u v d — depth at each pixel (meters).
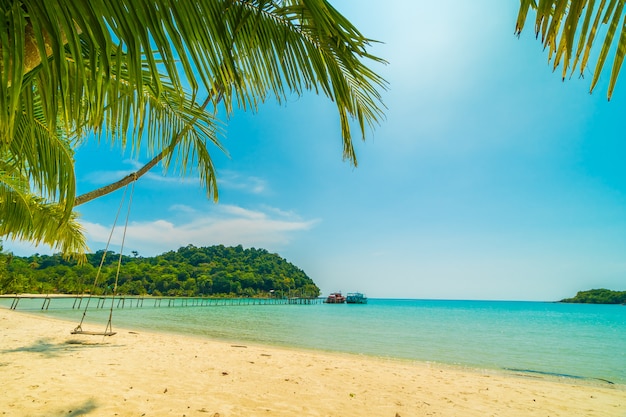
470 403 5.50
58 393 4.26
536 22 0.90
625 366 11.49
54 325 13.70
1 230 4.03
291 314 40.72
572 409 5.46
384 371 7.96
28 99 1.39
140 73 1.06
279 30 1.72
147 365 6.56
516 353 14.36
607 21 0.87
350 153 2.02
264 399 4.82
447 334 22.20
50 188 2.19
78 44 1.01
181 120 2.79
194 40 1.20
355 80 1.80
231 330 19.20
